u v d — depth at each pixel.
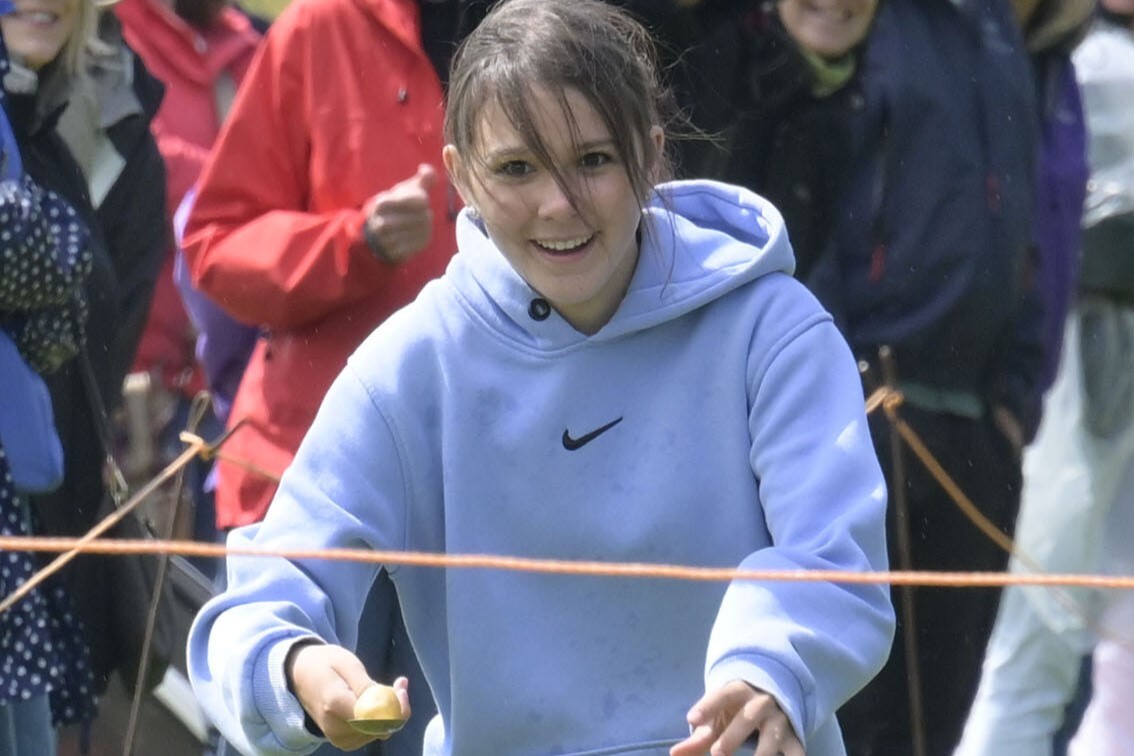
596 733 10.12
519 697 10.17
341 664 9.14
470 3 15.77
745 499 10.02
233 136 15.98
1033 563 18.12
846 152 16.62
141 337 18.77
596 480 10.12
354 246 15.27
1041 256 17.94
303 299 15.45
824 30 16.44
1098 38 19.17
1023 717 18.36
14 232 14.44
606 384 10.16
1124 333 18.30
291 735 9.27
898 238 16.50
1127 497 18.67
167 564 16.20
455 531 10.20
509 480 10.18
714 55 16.55
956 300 16.42
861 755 17.59
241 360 18.06
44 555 15.75
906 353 16.48
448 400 10.24
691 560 10.06
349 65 15.79
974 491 17.09
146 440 21.64
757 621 9.16
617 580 10.11
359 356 10.43
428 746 10.69
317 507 10.09
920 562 17.19
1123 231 18.23
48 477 14.79
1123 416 18.27
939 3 16.88
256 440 15.76
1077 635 18.31
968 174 16.50
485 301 10.27
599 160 9.76
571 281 9.83
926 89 16.50
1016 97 16.83
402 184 15.26
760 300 10.12
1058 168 18.14
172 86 22.94
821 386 9.92
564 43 9.70
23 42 16.89
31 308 14.82
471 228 10.53
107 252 17.70
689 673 10.14
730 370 10.05
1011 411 17.41
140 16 22.86
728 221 10.63
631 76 9.84
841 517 9.52
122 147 18.20
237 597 9.79
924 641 17.42
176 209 22.45
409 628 10.62
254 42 23.64
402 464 10.31
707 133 16.64
